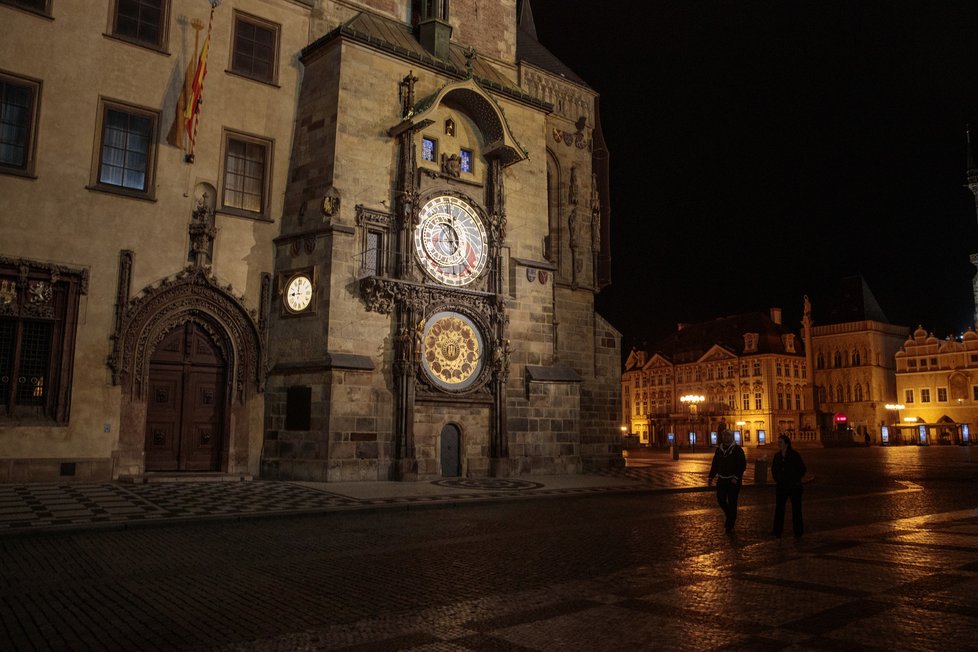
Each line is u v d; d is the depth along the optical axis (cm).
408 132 2608
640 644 706
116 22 2367
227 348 2480
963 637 727
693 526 1552
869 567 1094
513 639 722
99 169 2294
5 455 2064
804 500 2177
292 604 862
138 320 2297
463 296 2697
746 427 10031
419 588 947
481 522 1593
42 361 2175
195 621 788
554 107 3484
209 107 2508
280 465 2417
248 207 2583
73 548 1220
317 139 2573
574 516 1709
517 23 3966
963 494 2397
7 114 2161
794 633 741
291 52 2709
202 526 1488
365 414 2412
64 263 2186
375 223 2539
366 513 1731
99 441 2202
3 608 837
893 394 10619
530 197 3033
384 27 2838
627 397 12056
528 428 2841
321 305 2419
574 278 3391
